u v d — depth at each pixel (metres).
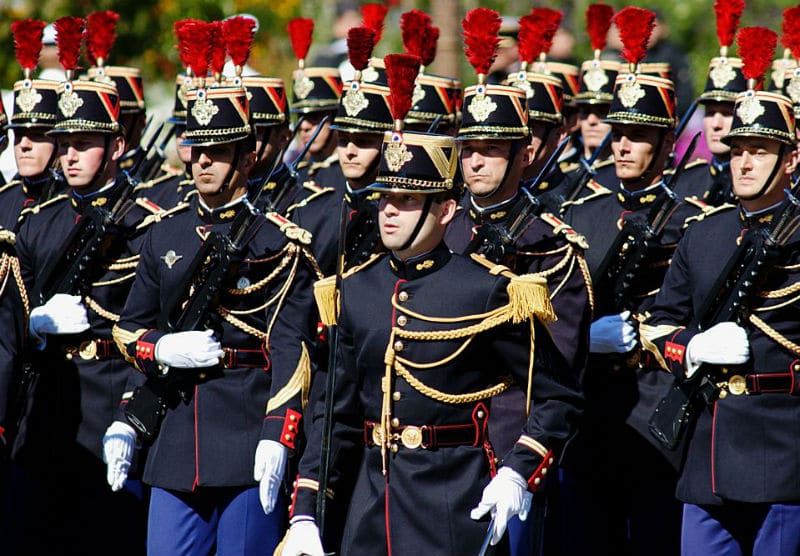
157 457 26.52
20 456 29.69
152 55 55.06
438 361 21.89
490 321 21.77
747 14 57.66
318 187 32.50
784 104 25.27
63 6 53.97
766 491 24.86
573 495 29.28
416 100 32.28
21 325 26.86
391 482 22.06
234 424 26.33
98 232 29.23
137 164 32.84
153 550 26.62
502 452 22.84
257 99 32.78
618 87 29.75
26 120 33.00
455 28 43.69
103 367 29.62
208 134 26.41
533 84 30.88
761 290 25.14
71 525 30.05
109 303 29.61
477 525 21.70
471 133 26.05
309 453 22.89
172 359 25.91
